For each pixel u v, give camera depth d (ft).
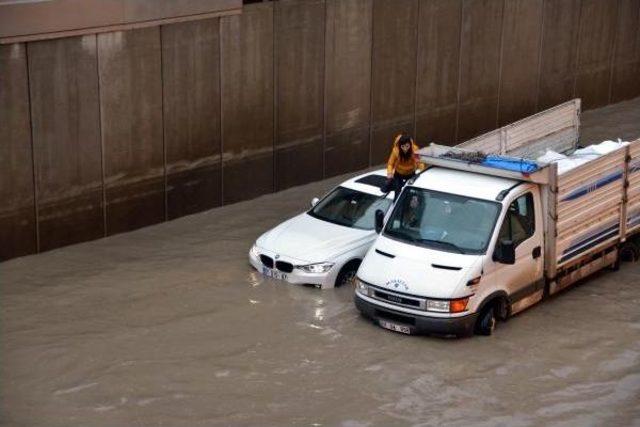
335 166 182.70
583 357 118.21
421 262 121.08
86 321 123.54
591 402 108.68
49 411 103.71
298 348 118.32
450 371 114.11
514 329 124.67
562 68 221.66
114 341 118.62
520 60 210.59
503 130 145.89
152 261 142.92
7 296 130.11
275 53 168.66
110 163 150.20
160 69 153.69
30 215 142.51
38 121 140.87
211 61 160.04
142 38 150.41
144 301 129.39
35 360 113.60
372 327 123.85
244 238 152.97
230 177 167.12
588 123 222.89
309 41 172.96
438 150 133.08
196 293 131.95
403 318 120.57
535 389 110.93
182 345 118.21
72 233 147.64
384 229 128.16
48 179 143.43
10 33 135.33
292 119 173.78
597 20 227.40
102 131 148.25
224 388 109.29
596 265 137.80
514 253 121.08
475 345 120.26
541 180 125.59
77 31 142.20
